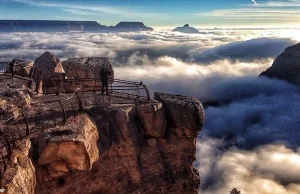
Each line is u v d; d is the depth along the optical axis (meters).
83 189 15.69
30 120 15.66
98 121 16.78
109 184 16.42
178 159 18.22
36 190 14.07
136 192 16.80
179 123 17.88
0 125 14.10
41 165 14.20
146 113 17.44
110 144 16.36
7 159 12.24
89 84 24.05
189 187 18.45
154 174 17.53
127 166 16.78
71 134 14.21
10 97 17.55
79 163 14.31
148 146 17.58
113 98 19.62
